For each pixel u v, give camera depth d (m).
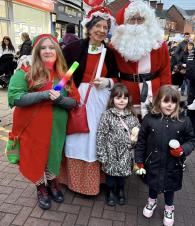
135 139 2.52
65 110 2.53
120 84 2.62
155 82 2.81
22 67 2.41
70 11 17.86
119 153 2.59
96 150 2.61
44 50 2.35
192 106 3.38
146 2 2.76
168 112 2.38
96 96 2.61
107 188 2.84
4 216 2.55
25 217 2.55
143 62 2.74
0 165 3.44
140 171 2.46
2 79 7.74
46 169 2.65
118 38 2.71
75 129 2.58
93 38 2.53
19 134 2.46
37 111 2.39
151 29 2.65
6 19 11.01
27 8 12.45
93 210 2.69
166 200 2.53
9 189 2.96
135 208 2.76
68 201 2.80
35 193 2.90
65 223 2.50
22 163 2.49
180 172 2.42
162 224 2.55
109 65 2.69
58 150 2.55
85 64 2.58
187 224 2.56
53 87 2.41
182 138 2.42
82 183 2.80
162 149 2.36
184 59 6.82
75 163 2.76
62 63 2.49
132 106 2.70
